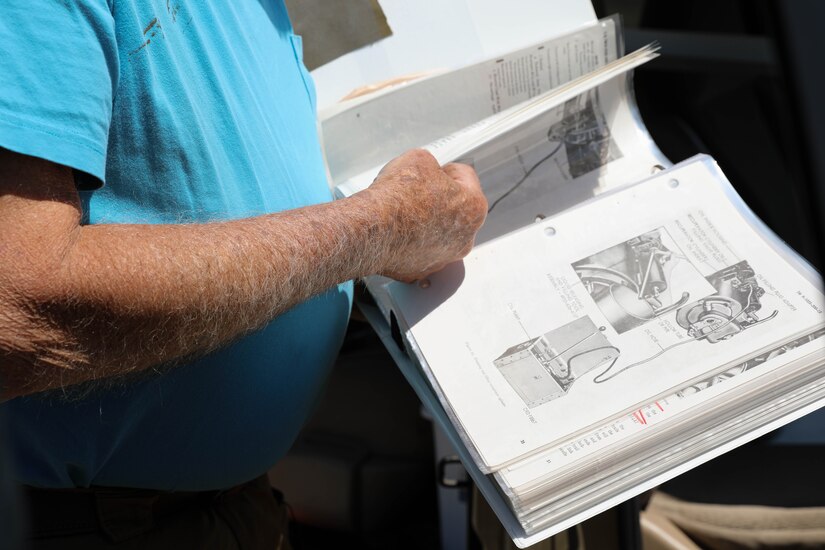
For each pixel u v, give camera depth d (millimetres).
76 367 719
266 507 1276
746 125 1871
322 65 1292
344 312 1145
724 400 891
